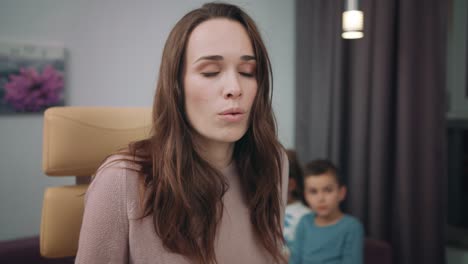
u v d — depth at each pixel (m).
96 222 0.55
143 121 0.86
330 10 2.26
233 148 0.67
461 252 1.92
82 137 0.81
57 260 1.50
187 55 0.56
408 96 1.87
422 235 1.86
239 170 0.67
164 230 0.56
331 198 1.61
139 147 0.60
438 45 1.79
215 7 0.57
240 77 0.56
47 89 2.02
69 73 2.08
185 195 0.57
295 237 1.71
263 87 0.61
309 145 2.47
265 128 0.63
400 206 1.90
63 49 2.04
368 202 2.08
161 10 2.30
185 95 0.57
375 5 2.00
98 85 2.15
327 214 1.62
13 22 1.94
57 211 0.81
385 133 1.96
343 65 2.19
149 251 0.57
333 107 2.24
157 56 2.31
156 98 0.60
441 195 1.82
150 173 0.57
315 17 2.37
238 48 0.55
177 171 0.56
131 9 2.21
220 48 0.54
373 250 1.69
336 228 1.61
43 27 2.01
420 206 1.87
